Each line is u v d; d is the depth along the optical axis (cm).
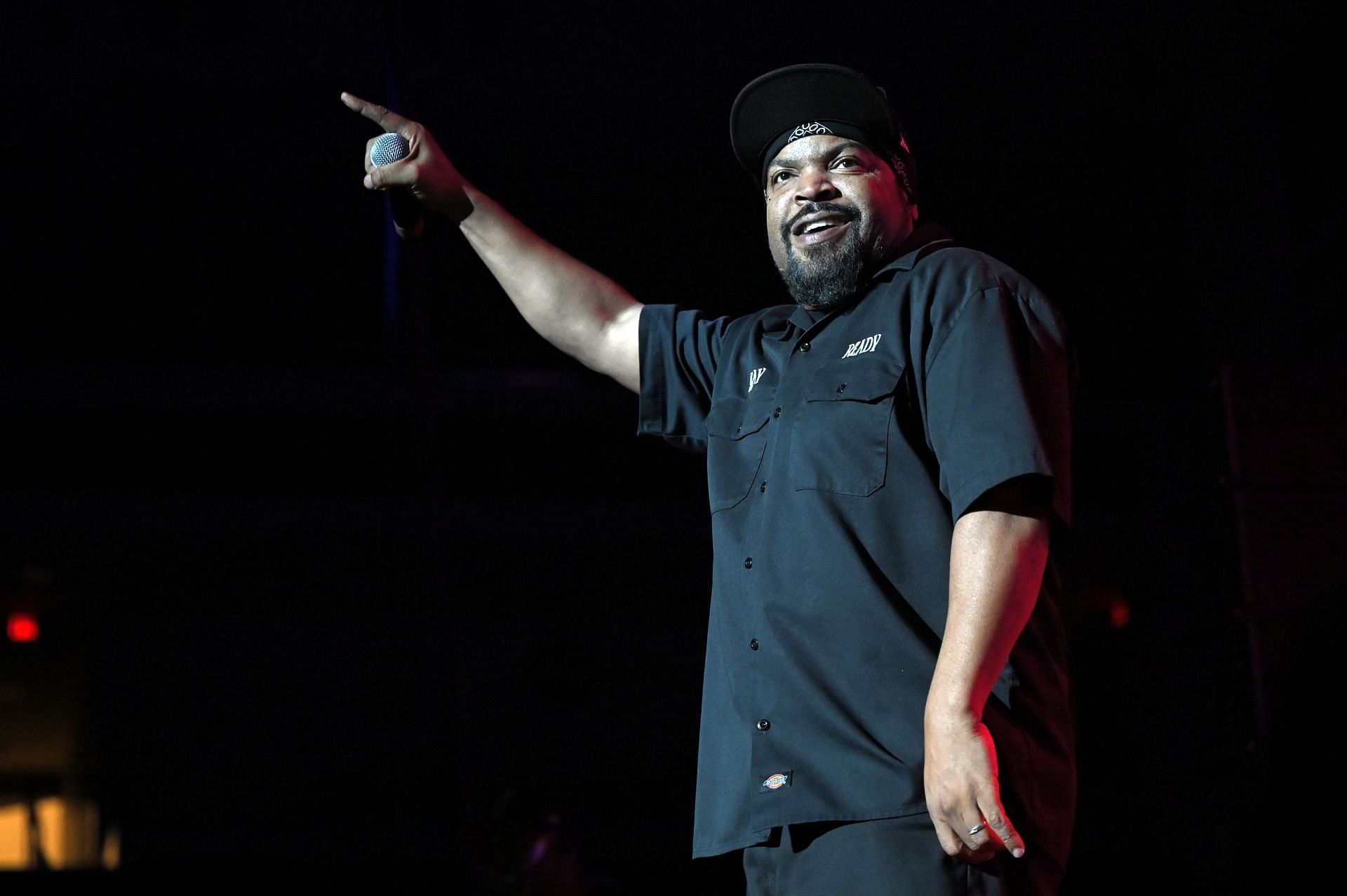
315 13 3312
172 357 3681
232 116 3422
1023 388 651
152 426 3762
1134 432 3719
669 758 3841
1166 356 3712
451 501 3816
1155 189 3594
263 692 3753
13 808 3506
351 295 3675
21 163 3472
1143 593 3538
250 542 3806
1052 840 639
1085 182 3584
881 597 660
